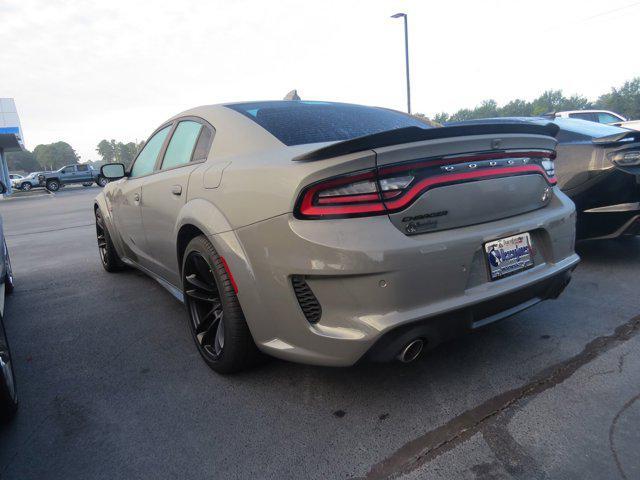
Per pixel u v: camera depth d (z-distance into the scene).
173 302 3.75
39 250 6.84
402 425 1.96
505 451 1.77
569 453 1.74
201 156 2.68
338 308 1.83
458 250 1.87
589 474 1.63
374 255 1.72
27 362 2.79
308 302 1.92
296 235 1.83
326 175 1.76
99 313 3.59
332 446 1.86
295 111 2.70
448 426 1.94
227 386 2.36
